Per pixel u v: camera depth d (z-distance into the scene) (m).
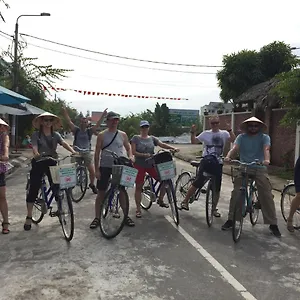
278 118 16.59
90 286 3.85
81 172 8.01
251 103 20.00
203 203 8.18
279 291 3.90
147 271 4.29
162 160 6.27
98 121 8.68
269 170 15.28
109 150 5.87
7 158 5.35
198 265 4.52
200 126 51.56
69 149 5.73
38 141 5.61
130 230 5.90
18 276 4.05
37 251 4.83
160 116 51.47
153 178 6.82
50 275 4.09
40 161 5.54
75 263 4.45
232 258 4.82
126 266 4.41
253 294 3.81
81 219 6.50
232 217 6.00
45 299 3.56
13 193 8.76
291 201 6.44
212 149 6.62
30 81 22.08
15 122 22.89
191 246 5.21
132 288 3.84
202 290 3.85
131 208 7.48
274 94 16.22
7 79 20.12
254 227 6.39
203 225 6.36
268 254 5.03
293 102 12.49
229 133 6.80
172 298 3.66
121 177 5.36
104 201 5.60
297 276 4.31
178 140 44.03
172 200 6.35
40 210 5.86
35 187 5.63
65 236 5.34
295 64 12.84
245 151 6.04
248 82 24.91
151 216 6.85
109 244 5.18
